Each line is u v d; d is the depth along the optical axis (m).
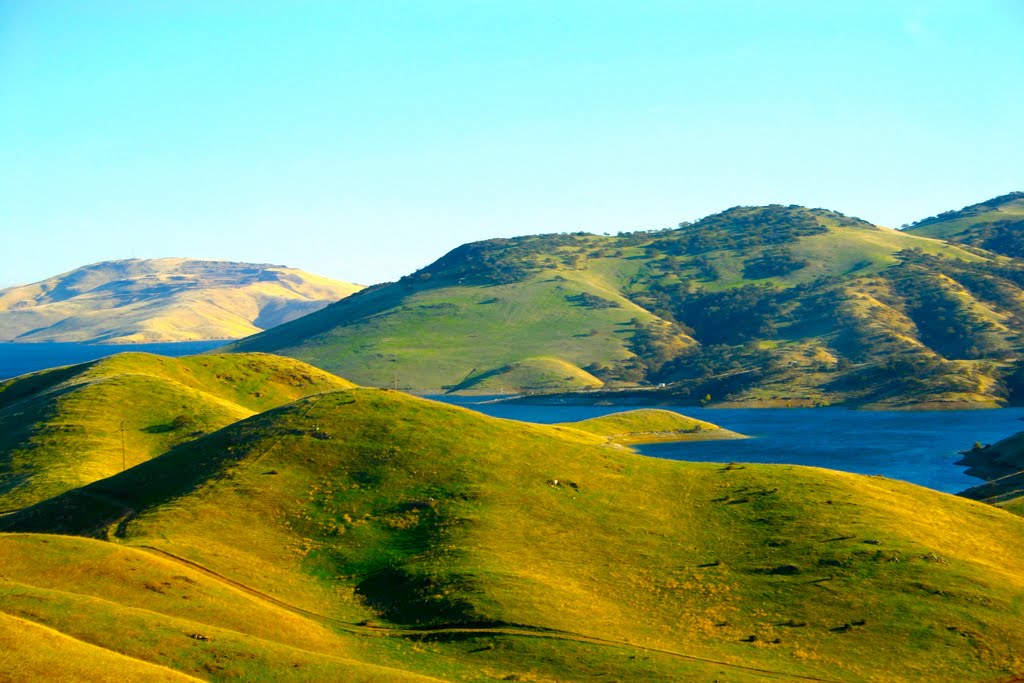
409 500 98.31
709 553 90.06
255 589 79.69
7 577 70.31
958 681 66.88
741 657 70.62
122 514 98.38
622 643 72.00
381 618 77.44
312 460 107.88
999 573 86.25
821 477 112.31
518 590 79.19
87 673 51.72
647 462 119.19
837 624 75.69
